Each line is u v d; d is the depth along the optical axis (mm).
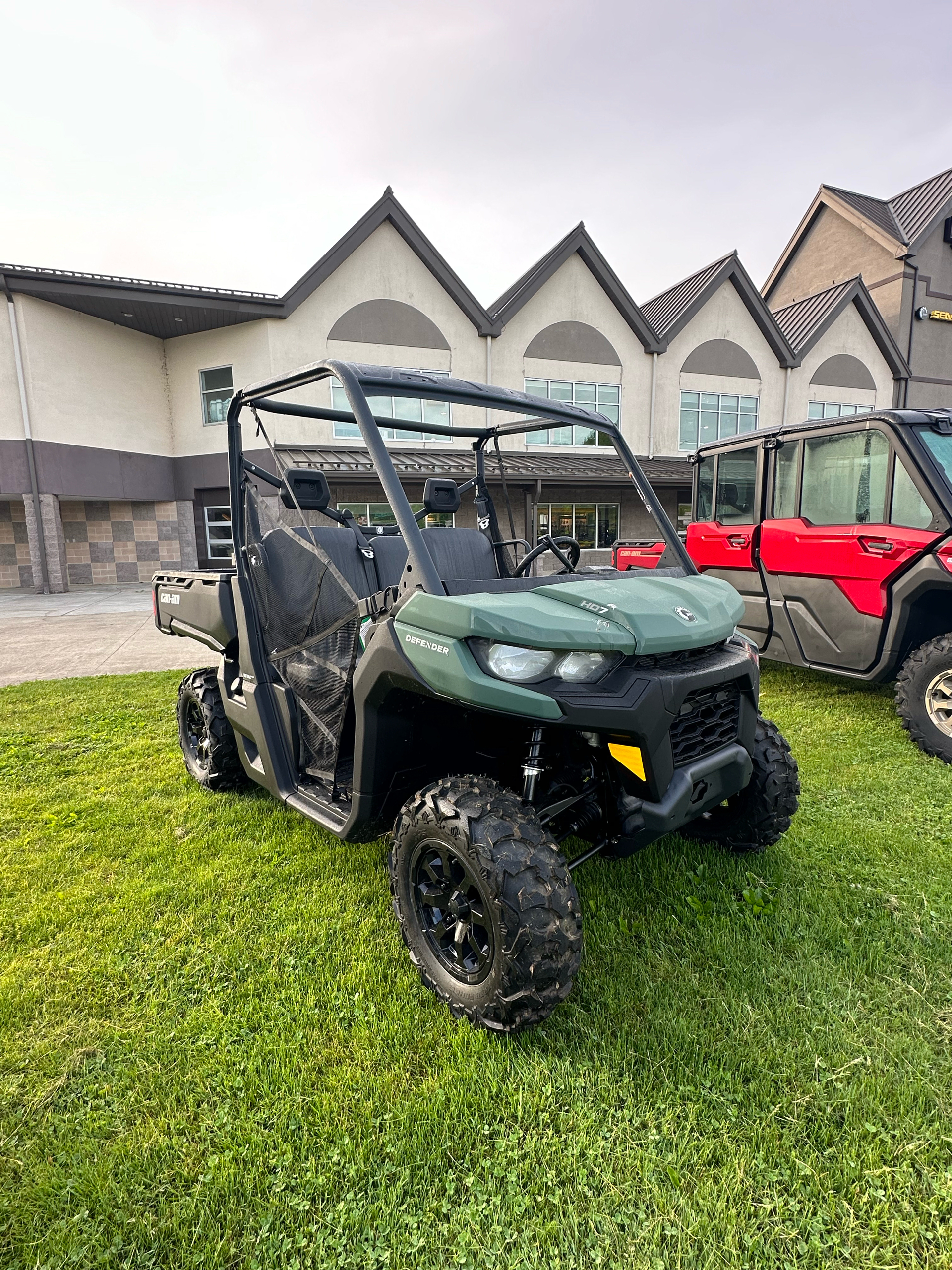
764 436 5125
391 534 3219
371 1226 1341
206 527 17797
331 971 2117
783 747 2633
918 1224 1333
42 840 3047
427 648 1804
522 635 1705
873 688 5512
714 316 18969
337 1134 1530
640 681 1810
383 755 2084
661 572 2549
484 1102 1608
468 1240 1308
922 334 21750
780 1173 1437
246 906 2475
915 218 22219
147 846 2973
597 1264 1265
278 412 2875
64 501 17531
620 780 1896
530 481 9227
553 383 17562
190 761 3719
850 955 2154
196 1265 1277
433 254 15859
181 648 8164
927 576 3961
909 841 2893
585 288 17578
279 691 2713
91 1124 1574
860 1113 1572
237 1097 1645
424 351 16359
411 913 2027
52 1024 1902
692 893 2510
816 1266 1262
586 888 2547
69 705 5363
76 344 15453
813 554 4691
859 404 21000
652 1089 1645
